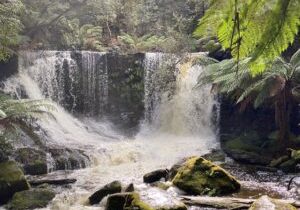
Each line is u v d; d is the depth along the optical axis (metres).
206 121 14.08
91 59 14.98
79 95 14.77
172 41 15.46
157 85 14.94
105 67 15.17
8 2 12.08
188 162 7.86
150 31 18.88
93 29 17.38
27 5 15.28
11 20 10.99
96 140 12.83
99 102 15.09
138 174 9.52
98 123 14.73
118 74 15.19
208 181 7.39
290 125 11.85
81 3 16.81
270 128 12.60
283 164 9.33
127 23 18.58
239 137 11.92
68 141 12.17
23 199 7.42
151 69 15.02
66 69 14.57
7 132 9.83
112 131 14.45
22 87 13.31
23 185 7.97
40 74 14.02
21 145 10.62
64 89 14.52
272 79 9.16
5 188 7.78
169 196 6.25
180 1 18.61
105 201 7.09
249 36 1.04
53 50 15.43
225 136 12.66
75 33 16.69
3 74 13.05
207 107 14.07
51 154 10.23
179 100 14.59
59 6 16.16
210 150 11.66
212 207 6.40
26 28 15.33
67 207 7.04
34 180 8.77
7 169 8.18
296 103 11.27
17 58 13.48
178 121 14.50
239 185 7.60
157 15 18.97
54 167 9.92
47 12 16.02
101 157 10.76
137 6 18.89
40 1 15.81
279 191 7.45
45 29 15.92
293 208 5.66
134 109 15.10
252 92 10.65
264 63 1.08
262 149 10.89
